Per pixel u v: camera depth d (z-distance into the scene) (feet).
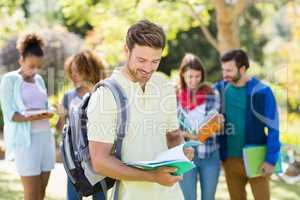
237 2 31.50
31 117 16.44
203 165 17.19
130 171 9.13
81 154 11.35
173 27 35.55
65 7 34.81
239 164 17.46
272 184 25.63
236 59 16.89
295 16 43.57
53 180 25.57
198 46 64.23
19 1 32.65
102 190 11.61
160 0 36.52
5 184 24.93
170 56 63.72
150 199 9.60
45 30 39.24
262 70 55.11
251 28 69.51
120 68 9.80
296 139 27.53
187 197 17.19
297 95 41.09
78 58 15.72
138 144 9.59
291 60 42.29
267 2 41.16
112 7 33.37
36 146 16.75
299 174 18.89
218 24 31.99
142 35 9.02
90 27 55.88
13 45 36.76
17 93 16.66
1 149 30.66
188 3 33.09
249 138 17.01
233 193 18.20
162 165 9.05
